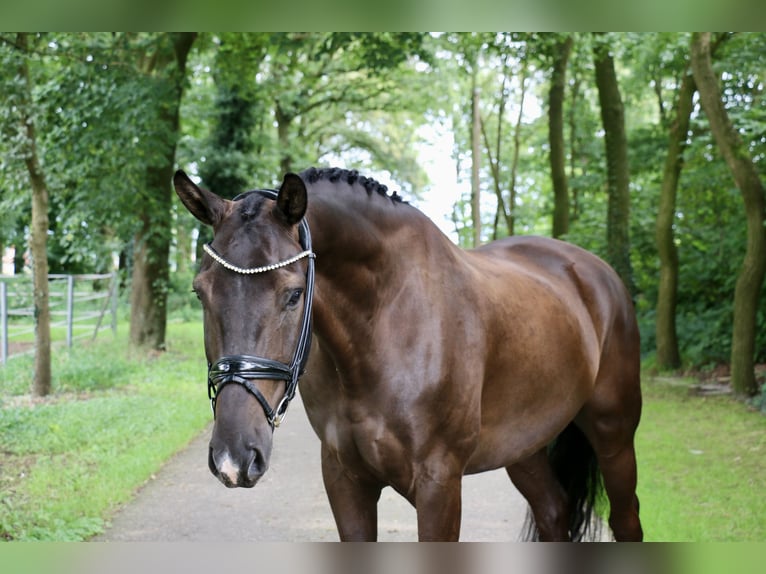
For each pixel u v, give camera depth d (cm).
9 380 975
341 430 278
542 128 2236
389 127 2809
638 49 1184
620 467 388
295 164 2459
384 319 272
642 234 1381
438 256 294
